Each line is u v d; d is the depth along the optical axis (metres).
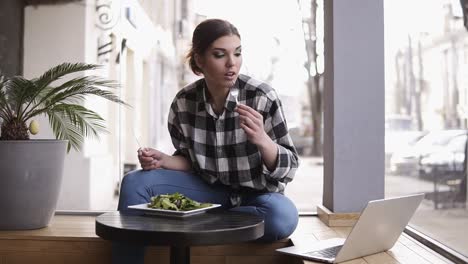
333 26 2.61
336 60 2.61
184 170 2.20
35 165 2.43
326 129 2.76
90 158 3.83
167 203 1.69
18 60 3.75
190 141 2.17
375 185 2.59
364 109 2.60
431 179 4.74
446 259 1.81
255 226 1.54
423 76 5.53
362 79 2.61
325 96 2.79
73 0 3.86
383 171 2.59
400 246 2.04
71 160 3.81
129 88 5.12
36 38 3.84
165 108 7.02
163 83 6.88
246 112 1.83
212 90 2.06
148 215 1.70
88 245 2.25
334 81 2.61
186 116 2.17
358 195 2.59
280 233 2.03
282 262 2.14
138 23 5.12
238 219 1.63
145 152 2.10
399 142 6.23
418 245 2.06
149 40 5.88
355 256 1.79
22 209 2.41
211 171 2.13
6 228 2.41
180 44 6.87
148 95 6.33
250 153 2.08
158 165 2.13
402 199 1.79
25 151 2.41
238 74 2.03
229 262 2.16
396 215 1.81
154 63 6.66
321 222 2.65
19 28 3.77
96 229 1.57
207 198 2.14
